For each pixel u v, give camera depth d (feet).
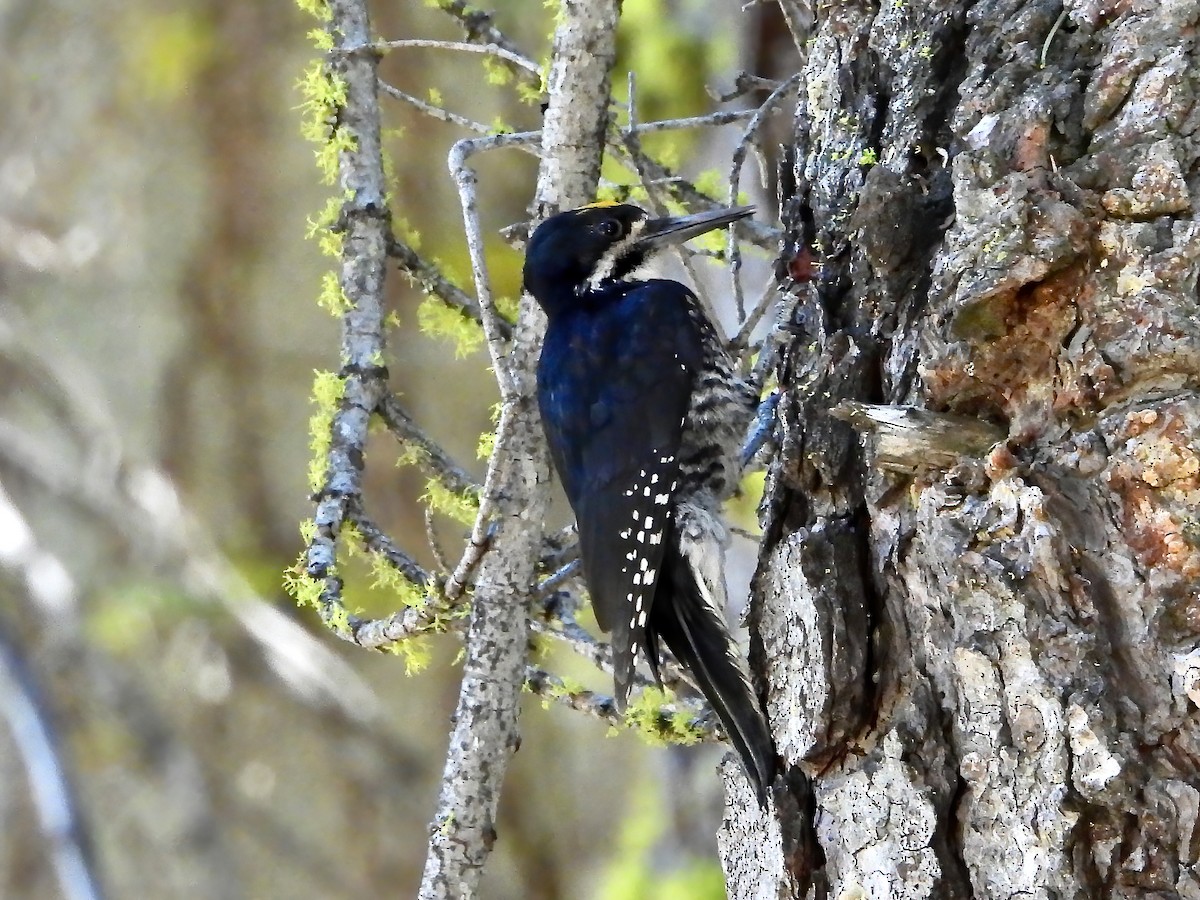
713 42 43.39
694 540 30.50
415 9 47.98
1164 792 19.02
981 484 20.75
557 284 31.83
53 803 32.48
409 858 51.65
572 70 27.68
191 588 51.96
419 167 47.85
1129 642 19.51
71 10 52.65
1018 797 20.11
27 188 52.75
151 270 51.85
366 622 28.35
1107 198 20.31
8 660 34.96
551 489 27.96
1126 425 19.75
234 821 51.75
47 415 55.01
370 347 30.63
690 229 31.58
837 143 25.77
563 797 51.37
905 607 22.02
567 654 49.26
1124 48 20.84
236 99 51.19
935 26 23.66
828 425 23.44
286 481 51.39
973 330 20.65
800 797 23.26
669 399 30.89
